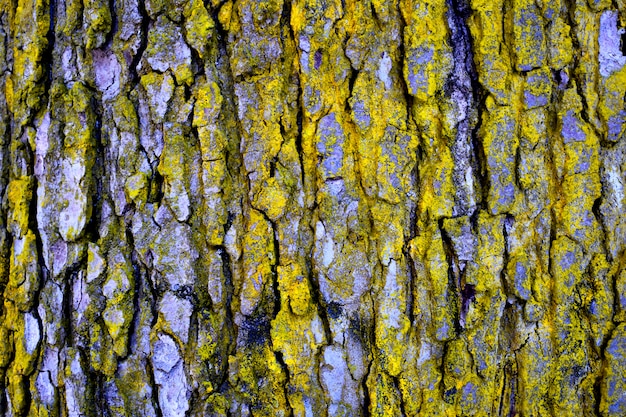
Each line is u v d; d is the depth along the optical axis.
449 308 0.85
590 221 0.85
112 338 0.85
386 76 0.85
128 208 0.86
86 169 0.86
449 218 0.85
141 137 0.86
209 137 0.85
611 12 0.86
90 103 0.87
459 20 0.85
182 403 0.85
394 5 0.85
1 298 0.89
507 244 0.85
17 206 0.88
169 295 0.85
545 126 0.85
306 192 0.85
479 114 0.85
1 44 0.91
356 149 0.85
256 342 0.85
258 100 0.85
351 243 0.85
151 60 0.86
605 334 0.85
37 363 0.87
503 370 0.85
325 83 0.85
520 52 0.85
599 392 0.85
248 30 0.85
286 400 0.85
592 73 0.85
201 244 0.85
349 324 0.85
